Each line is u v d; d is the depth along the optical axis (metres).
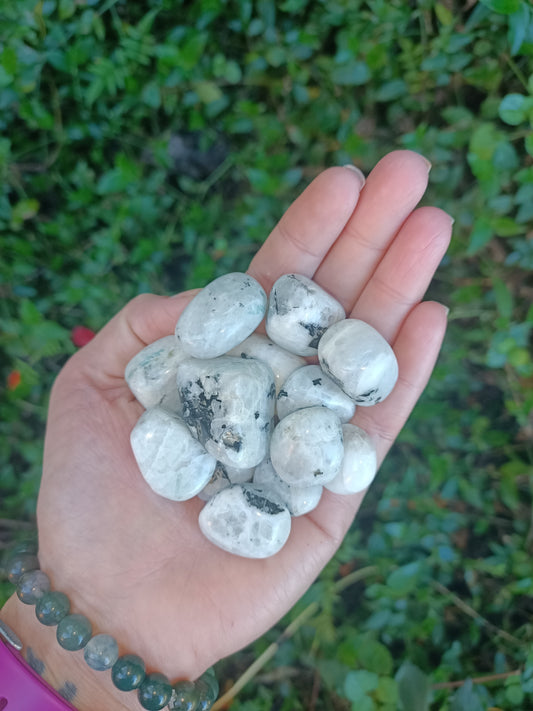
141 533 0.17
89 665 0.16
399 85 0.25
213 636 0.16
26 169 0.27
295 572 0.17
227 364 0.17
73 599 0.16
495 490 0.26
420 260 0.17
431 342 0.18
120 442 0.18
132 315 0.18
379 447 0.19
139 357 0.18
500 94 0.25
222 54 0.26
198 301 0.17
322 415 0.16
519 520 0.26
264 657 0.24
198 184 0.27
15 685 0.16
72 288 0.26
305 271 0.19
